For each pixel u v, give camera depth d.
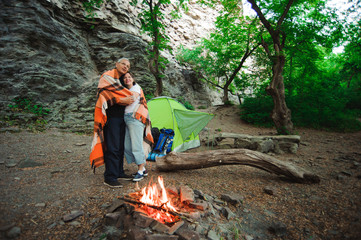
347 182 3.30
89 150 4.92
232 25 12.02
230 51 14.15
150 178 3.29
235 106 13.59
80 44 9.77
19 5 7.32
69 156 4.27
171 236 1.68
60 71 7.96
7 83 6.43
